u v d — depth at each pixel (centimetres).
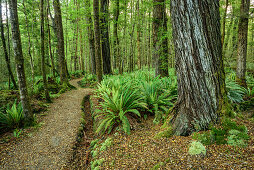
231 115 242
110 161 244
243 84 569
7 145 351
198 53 231
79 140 383
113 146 288
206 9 222
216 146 207
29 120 447
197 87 240
